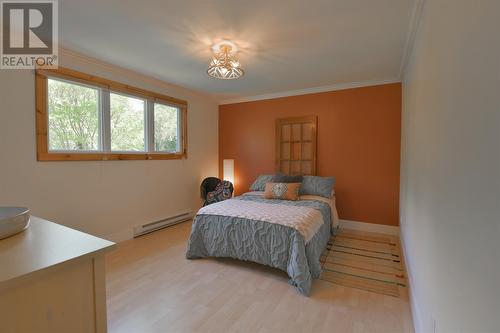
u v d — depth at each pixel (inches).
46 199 96.0
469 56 32.1
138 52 101.0
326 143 153.2
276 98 169.3
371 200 142.3
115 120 123.0
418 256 67.2
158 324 65.2
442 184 44.6
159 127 147.7
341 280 88.4
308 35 86.4
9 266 25.1
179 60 109.7
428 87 58.4
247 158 182.4
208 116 183.3
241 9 71.4
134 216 131.0
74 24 79.8
